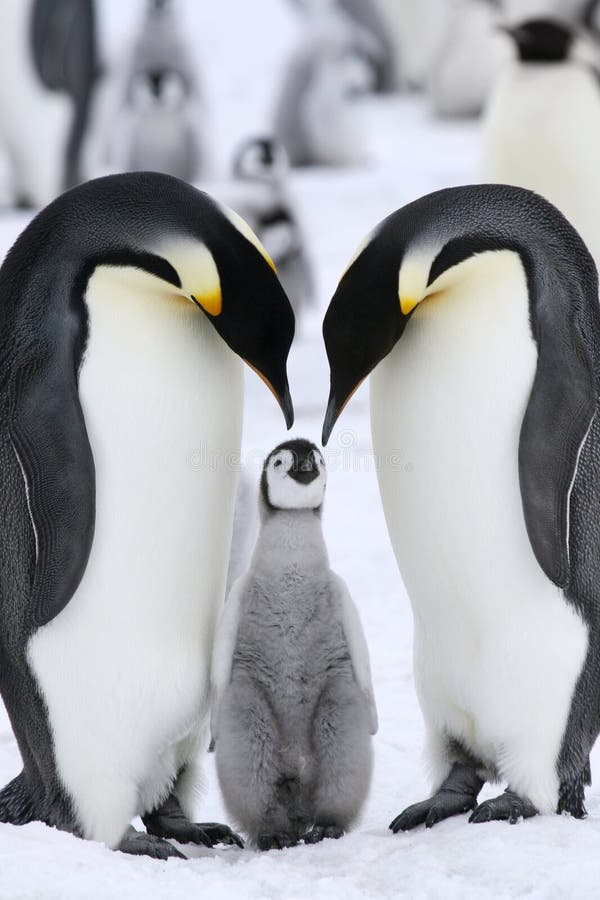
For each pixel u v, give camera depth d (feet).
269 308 26.84
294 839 27.63
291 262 78.38
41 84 106.22
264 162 80.07
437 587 28.37
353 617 27.43
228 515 28.32
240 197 77.82
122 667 27.17
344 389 27.50
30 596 26.86
